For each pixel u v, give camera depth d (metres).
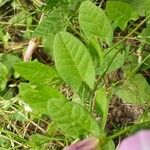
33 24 0.27
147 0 0.22
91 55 0.21
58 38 0.19
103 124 0.18
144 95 0.22
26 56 0.25
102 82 0.22
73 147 0.16
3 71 0.25
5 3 0.28
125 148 0.12
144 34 0.22
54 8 0.24
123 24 0.22
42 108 0.20
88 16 0.21
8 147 0.23
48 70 0.21
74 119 0.18
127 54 0.22
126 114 0.23
